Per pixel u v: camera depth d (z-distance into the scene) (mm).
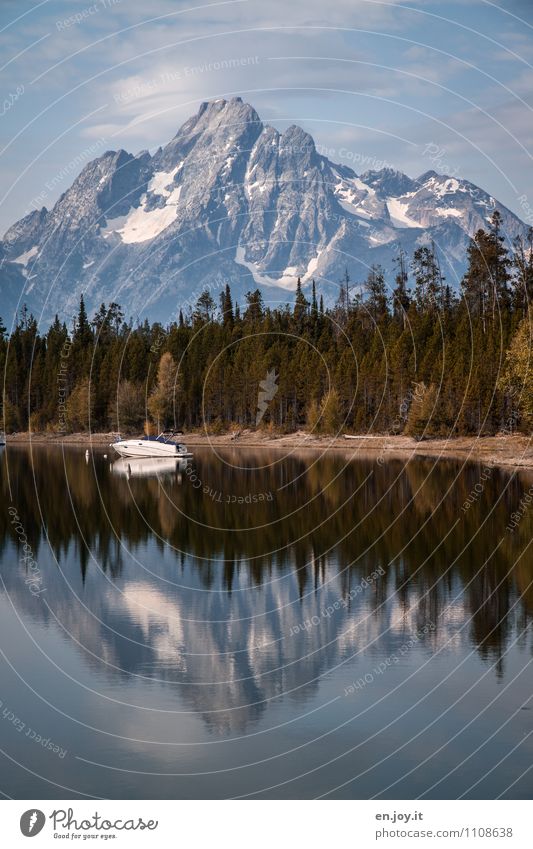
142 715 25984
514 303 139250
